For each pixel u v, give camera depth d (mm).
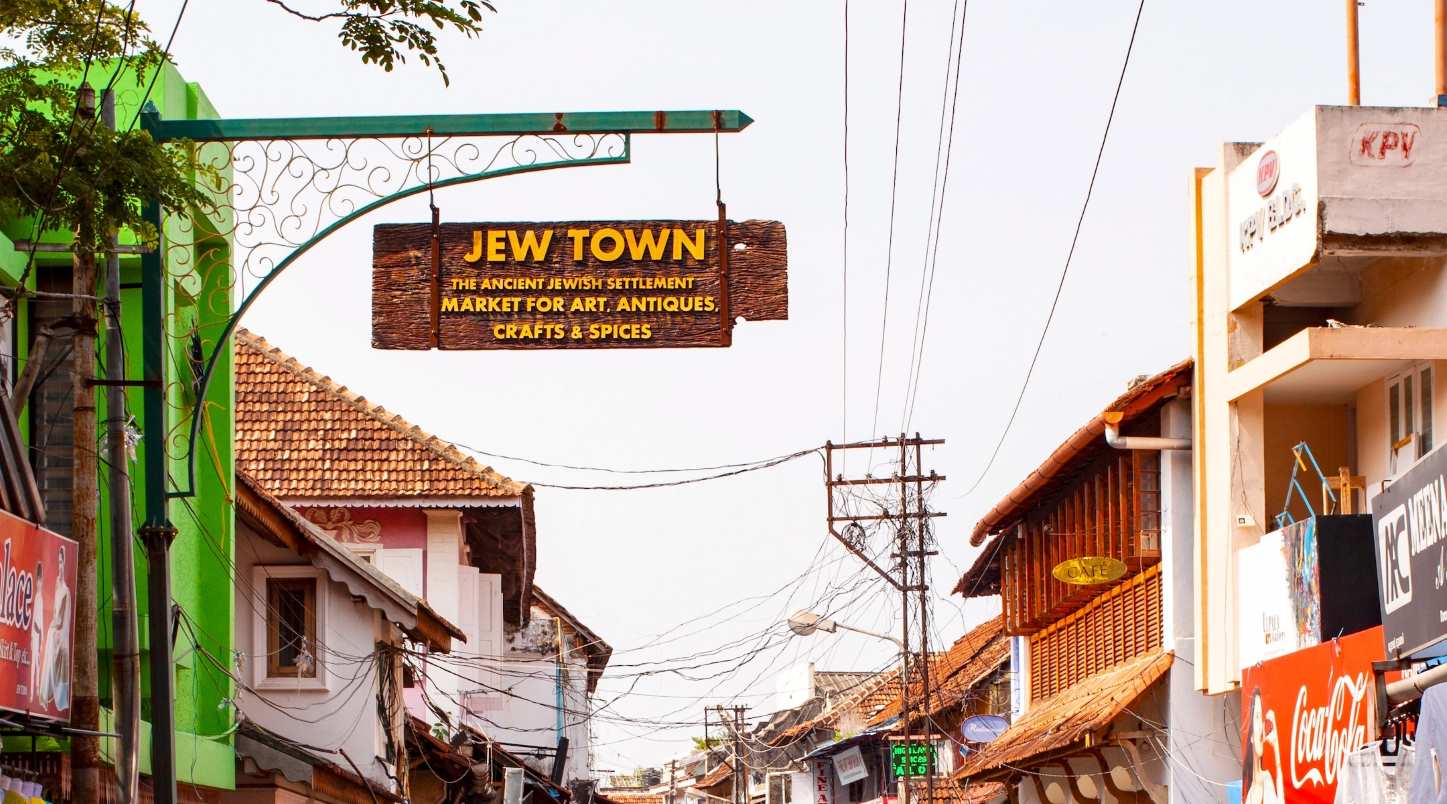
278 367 31109
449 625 24062
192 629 18906
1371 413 21250
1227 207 22047
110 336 12484
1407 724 11766
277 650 21969
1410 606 10516
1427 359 19594
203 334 19453
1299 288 21812
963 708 40219
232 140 12039
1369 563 17469
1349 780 11484
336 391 30797
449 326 11859
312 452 29859
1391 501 10859
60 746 14367
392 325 11867
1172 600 22984
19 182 11109
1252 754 15234
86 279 12023
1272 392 21547
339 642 22000
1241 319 21844
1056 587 28328
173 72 18078
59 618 11594
